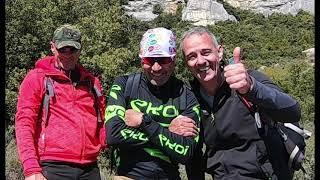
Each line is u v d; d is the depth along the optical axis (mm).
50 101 2131
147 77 2016
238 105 1887
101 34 15586
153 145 1966
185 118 1952
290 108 1721
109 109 1995
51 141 2115
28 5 13672
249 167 1879
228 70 1613
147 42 1974
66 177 2123
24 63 13078
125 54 14906
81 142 2150
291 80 20500
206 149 2031
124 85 2037
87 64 14148
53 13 14617
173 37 2006
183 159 1932
